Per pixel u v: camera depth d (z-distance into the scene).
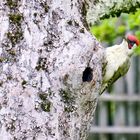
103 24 14.05
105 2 8.30
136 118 21.86
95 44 7.28
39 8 7.16
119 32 14.57
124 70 9.23
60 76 7.07
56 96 7.09
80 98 7.24
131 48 9.27
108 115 21.84
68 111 7.18
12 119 6.96
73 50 7.12
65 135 7.17
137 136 21.97
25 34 7.10
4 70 7.02
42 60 7.07
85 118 7.43
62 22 7.23
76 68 7.09
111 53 9.07
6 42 7.07
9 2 7.12
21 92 7.00
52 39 7.15
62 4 7.27
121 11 8.52
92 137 22.00
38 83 7.04
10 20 7.10
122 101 21.77
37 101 7.02
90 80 7.26
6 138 6.94
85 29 7.37
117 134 21.95
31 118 7.00
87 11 7.90
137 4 8.55
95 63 7.27
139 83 21.70
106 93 21.70
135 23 13.01
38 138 7.01
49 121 7.05
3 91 6.98
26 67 7.05
